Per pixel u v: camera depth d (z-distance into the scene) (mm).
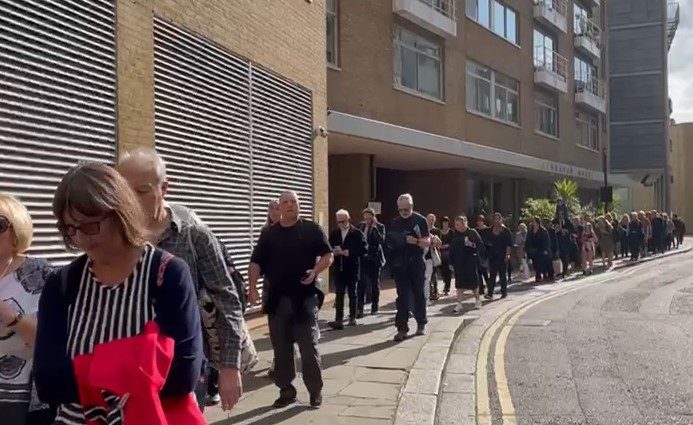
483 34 24953
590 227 20656
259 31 11391
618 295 14953
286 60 12414
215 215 10039
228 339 3539
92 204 2324
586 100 35188
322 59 14117
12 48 6293
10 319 3100
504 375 7523
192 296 2537
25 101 6473
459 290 12531
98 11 7523
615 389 6867
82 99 7246
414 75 20578
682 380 7195
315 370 6043
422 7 20000
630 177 46250
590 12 38844
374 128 17406
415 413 5863
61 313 2475
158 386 2367
